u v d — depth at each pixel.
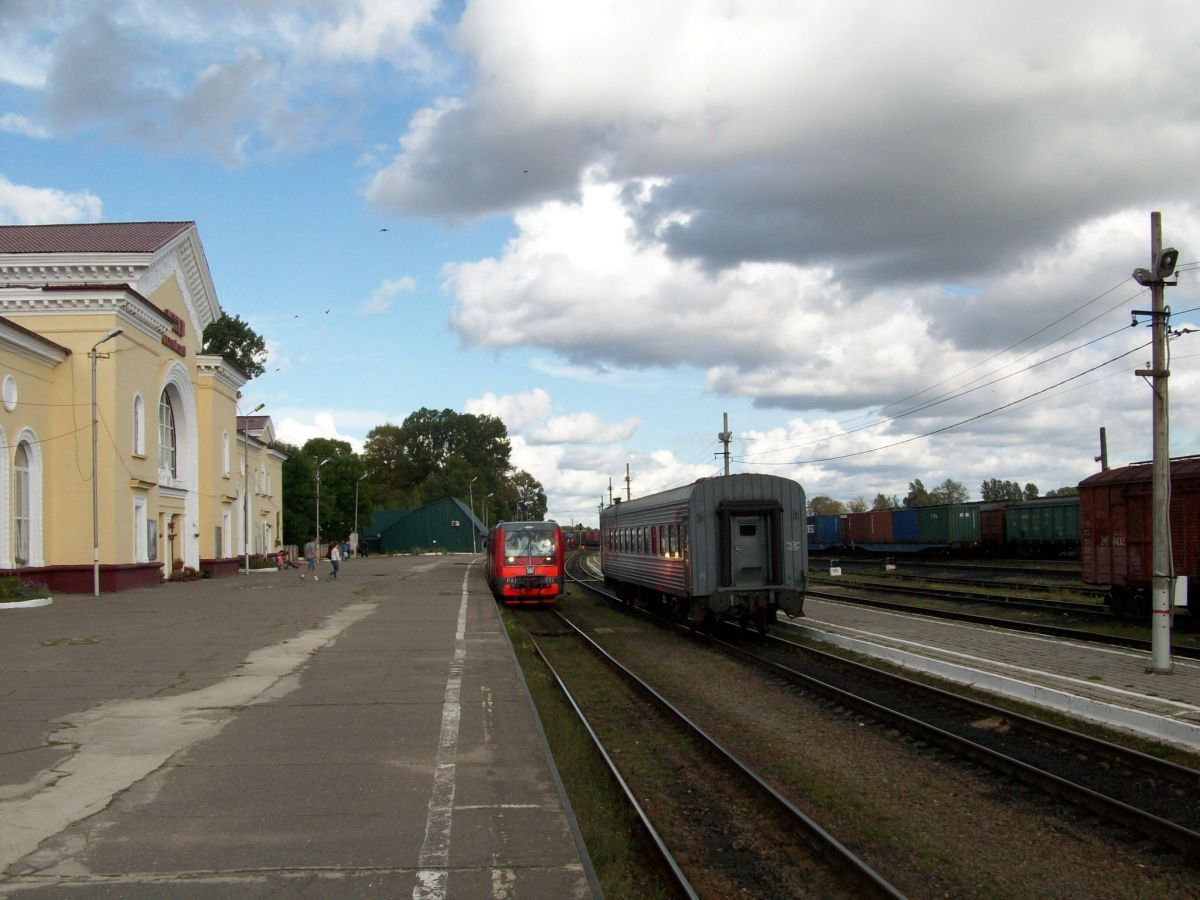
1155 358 13.62
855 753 9.77
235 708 10.06
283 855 5.48
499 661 13.90
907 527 51.41
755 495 19.12
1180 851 6.66
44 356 29.45
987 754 8.90
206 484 42.00
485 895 4.92
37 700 10.51
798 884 6.33
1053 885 6.19
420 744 8.38
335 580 38.69
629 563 26.91
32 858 5.39
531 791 6.89
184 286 38.44
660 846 6.46
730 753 9.53
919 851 6.78
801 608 19.06
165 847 5.59
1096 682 12.12
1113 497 20.55
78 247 34.97
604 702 13.13
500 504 135.50
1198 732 9.18
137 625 19.31
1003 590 29.92
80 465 30.22
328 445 102.50
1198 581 18.02
